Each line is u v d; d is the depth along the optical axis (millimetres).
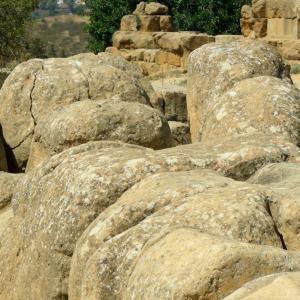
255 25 32156
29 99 13172
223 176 8141
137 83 13406
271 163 8664
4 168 12875
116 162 8227
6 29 37312
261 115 10938
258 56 12523
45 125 11508
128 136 11023
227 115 11109
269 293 5461
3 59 37688
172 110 16609
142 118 11125
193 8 38156
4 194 10250
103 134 10977
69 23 90500
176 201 7285
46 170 8867
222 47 12750
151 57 33531
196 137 12680
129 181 8039
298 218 6945
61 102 13008
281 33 31578
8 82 13430
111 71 13203
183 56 32406
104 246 7074
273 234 6871
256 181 8344
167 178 7750
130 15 35688
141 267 6453
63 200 8156
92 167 8195
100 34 39750
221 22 37406
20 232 8750
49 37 76125
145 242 6906
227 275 5965
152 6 35531
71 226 7988
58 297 8062
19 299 8469
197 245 6215
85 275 7094
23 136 13109
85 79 13156
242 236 6766
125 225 7355
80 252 7449
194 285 5941
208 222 6871
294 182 7750
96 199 7973
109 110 11141
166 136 11234
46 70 13375
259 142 9062
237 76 12258
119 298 6855
